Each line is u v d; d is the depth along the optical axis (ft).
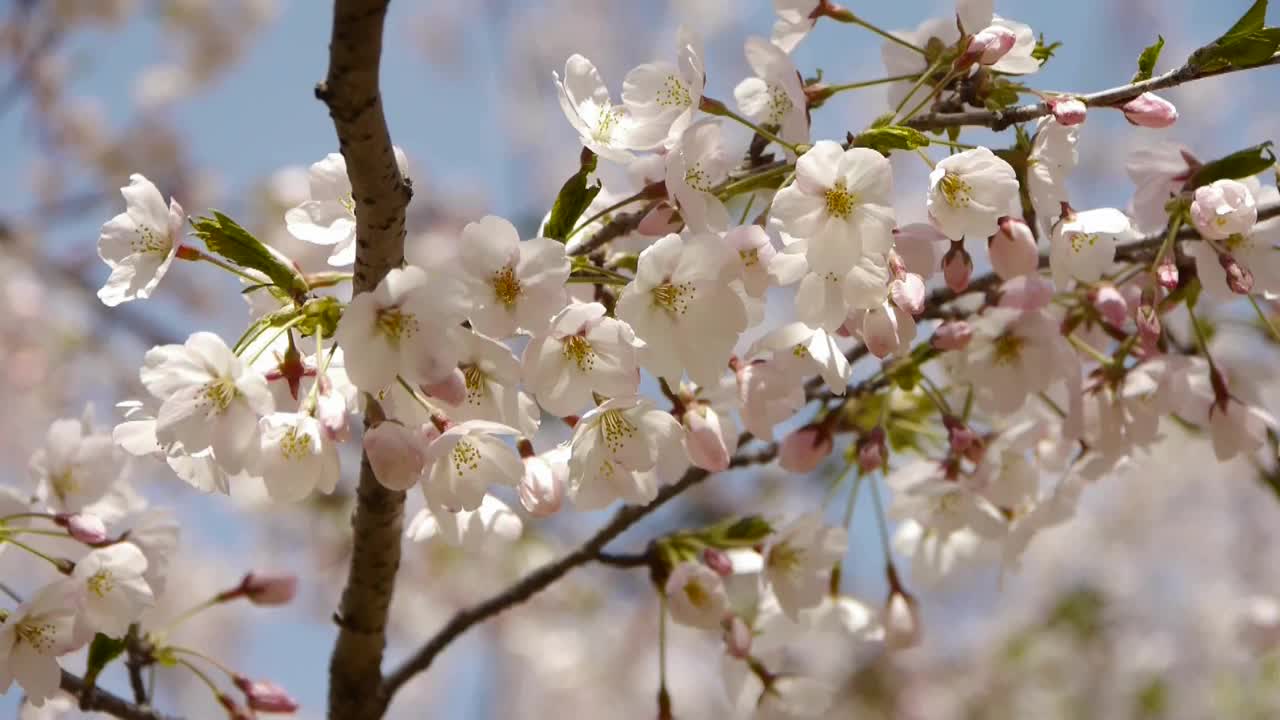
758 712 3.58
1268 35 3.19
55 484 3.45
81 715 3.73
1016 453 3.56
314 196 3.27
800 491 6.74
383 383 3.04
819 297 3.13
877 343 3.15
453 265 3.05
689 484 3.55
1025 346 3.45
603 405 3.11
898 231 3.24
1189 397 3.45
